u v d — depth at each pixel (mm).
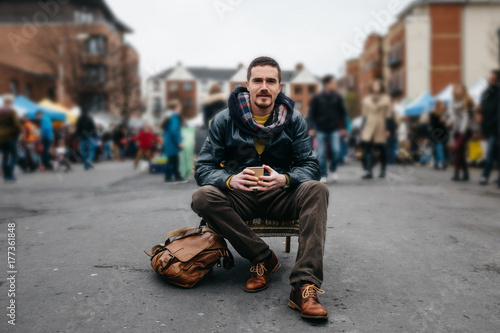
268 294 2221
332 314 1989
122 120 26766
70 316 1973
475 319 1930
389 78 29625
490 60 27297
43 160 12250
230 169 2570
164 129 7160
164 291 2266
